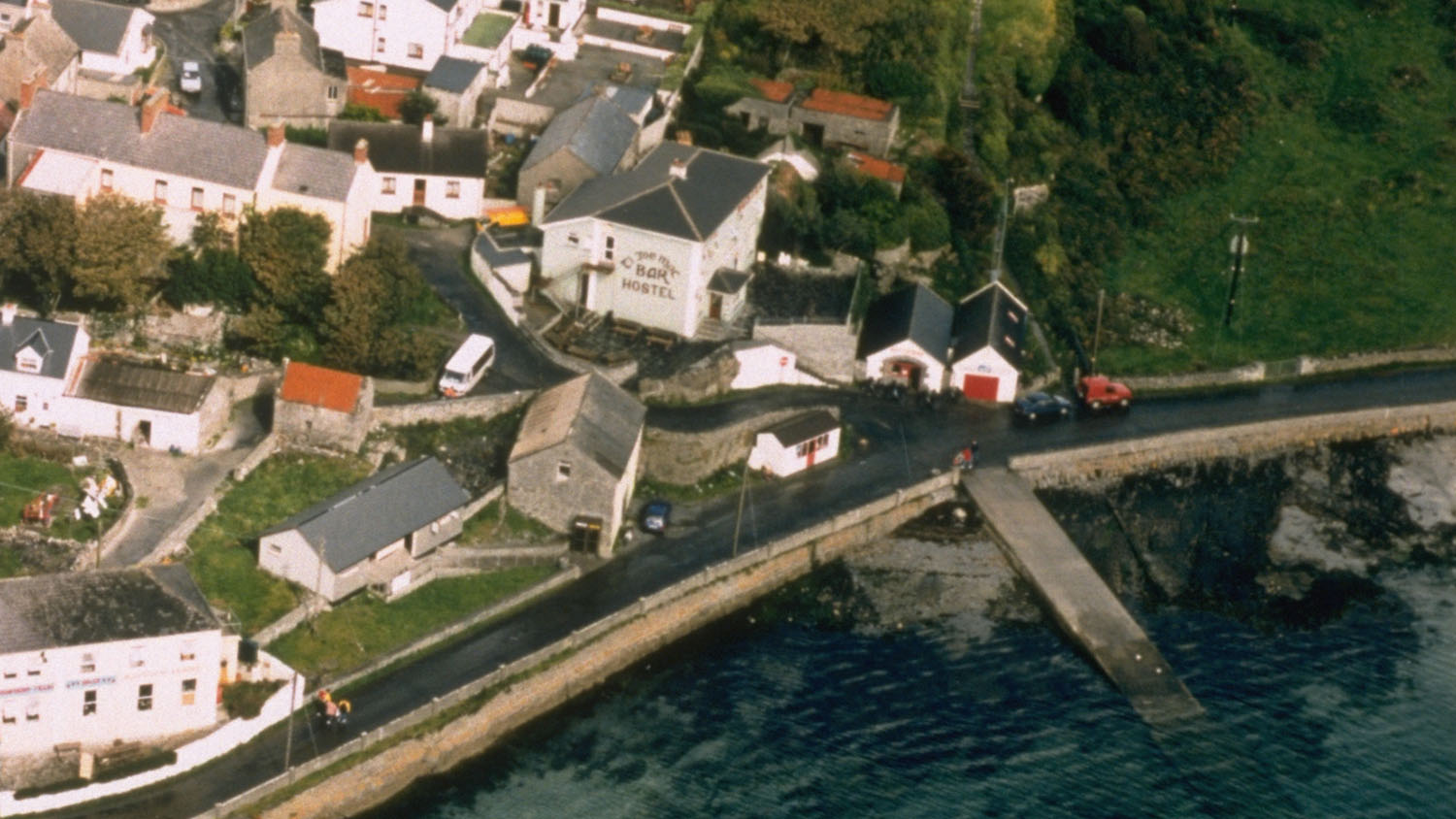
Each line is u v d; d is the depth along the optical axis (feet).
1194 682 527.81
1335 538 590.55
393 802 465.06
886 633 533.96
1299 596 565.53
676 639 521.65
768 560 538.06
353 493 508.53
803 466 574.15
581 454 522.06
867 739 498.28
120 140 568.82
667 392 574.97
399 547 508.94
